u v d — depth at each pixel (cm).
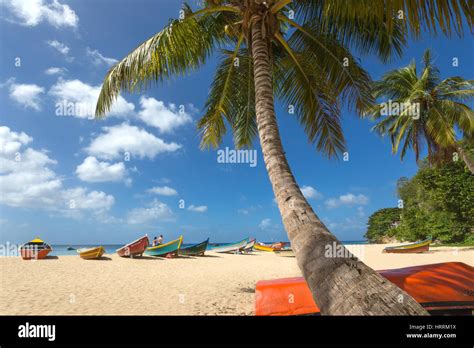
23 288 909
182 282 1102
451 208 3222
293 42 827
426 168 3334
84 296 818
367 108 812
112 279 1138
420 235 3994
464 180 3091
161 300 777
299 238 306
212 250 3434
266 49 595
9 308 675
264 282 433
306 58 823
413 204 4416
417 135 2045
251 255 3017
